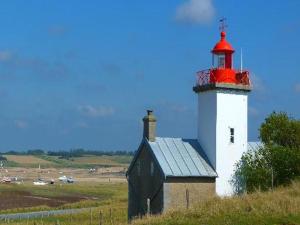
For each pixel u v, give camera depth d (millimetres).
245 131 85000
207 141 84250
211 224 50562
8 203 171375
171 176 77938
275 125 82125
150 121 82938
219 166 82250
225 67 85500
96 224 93625
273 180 76625
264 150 80062
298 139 80938
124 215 112125
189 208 58281
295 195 59844
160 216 58219
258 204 55156
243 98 85188
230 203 56750
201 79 86250
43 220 111500
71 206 160625
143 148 84000
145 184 82688
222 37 86125
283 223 49562
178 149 83188
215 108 83375
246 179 80000
